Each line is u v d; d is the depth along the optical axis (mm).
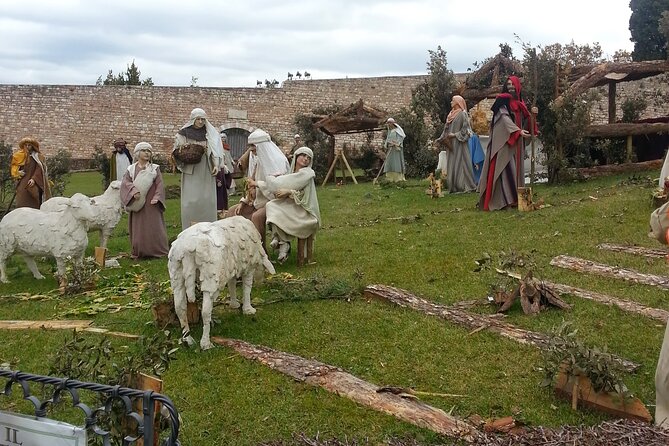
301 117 27766
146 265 10656
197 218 11406
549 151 16547
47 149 37312
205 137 11344
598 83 19219
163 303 6887
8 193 18547
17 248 9680
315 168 25797
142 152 11188
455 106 17562
